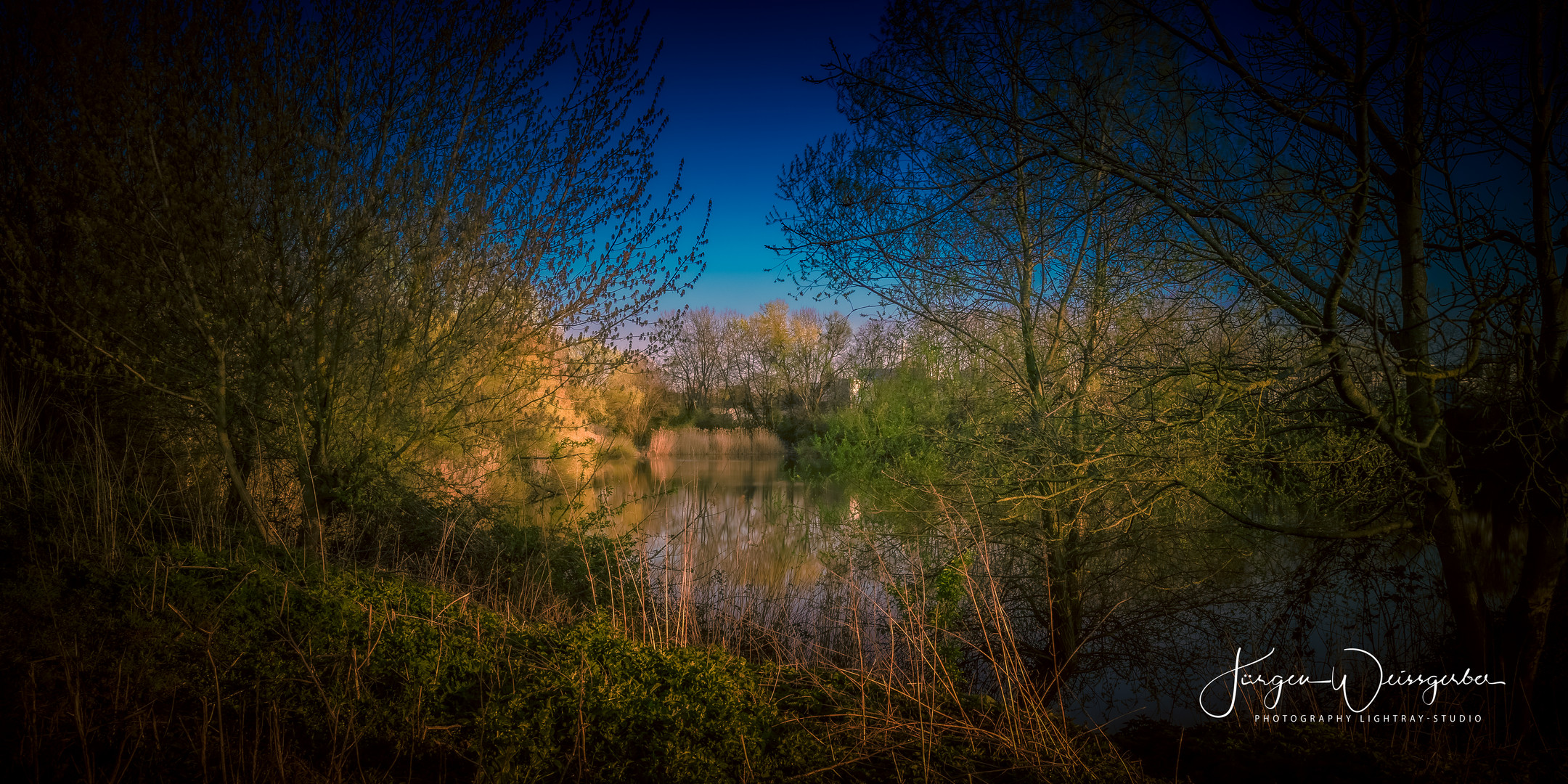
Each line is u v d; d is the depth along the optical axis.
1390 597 6.36
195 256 6.33
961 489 7.66
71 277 6.72
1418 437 4.59
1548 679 4.59
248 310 6.54
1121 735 4.57
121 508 5.94
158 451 7.70
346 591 4.80
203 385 6.79
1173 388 5.50
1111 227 6.56
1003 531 7.57
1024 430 7.29
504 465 8.73
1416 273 4.46
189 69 6.44
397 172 7.41
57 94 6.62
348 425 7.39
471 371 7.96
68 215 6.30
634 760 3.16
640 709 3.48
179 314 6.43
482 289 7.96
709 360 50.88
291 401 7.13
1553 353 4.13
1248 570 8.56
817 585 8.96
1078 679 7.35
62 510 5.56
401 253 7.55
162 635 3.94
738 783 3.10
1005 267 7.67
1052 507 6.84
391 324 7.58
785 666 4.63
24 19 6.73
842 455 11.94
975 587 6.64
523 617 6.07
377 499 7.46
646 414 37.41
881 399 11.10
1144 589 7.83
